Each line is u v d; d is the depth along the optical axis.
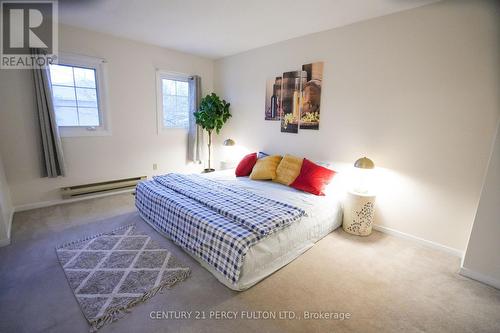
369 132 2.74
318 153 3.25
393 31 2.46
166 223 2.35
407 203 2.54
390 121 2.57
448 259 2.21
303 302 1.64
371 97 2.68
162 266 1.96
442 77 2.21
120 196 3.65
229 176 3.53
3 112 2.78
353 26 2.74
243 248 1.63
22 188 2.99
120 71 3.55
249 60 3.98
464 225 2.23
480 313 1.59
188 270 1.92
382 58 2.56
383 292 1.76
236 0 2.31
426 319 1.53
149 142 4.04
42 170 3.07
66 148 3.25
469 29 2.05
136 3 2.42
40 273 1.85
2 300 1.57
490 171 1.81
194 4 2.41
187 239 2.06
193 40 3.53
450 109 2.20
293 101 3.43
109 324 1.42
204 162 4.85
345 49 2.83
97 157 3.52
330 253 2.26
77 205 3.24
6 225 2.27
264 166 3.33
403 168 2.53
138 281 1.78
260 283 1.82
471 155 2.14
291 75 3.40
